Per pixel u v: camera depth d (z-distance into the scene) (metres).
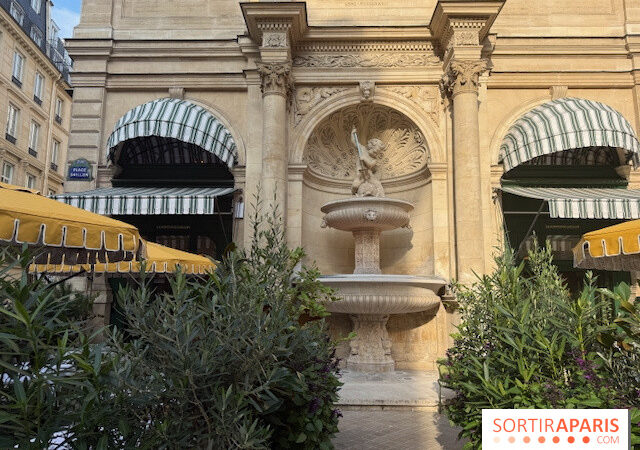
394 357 11.77
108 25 13.89
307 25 12.80
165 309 2.94
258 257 4.29
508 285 4.25
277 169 11.84
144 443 2.71
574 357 3.63
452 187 12.44
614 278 13.13
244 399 3.12
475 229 11.22
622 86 13.30
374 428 6.48
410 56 13.18
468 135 11.56
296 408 4.04
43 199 5.77
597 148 13.77
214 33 13.98
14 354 2.39
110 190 12.84
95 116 13.56
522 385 3.47
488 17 11.82
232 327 3.01
